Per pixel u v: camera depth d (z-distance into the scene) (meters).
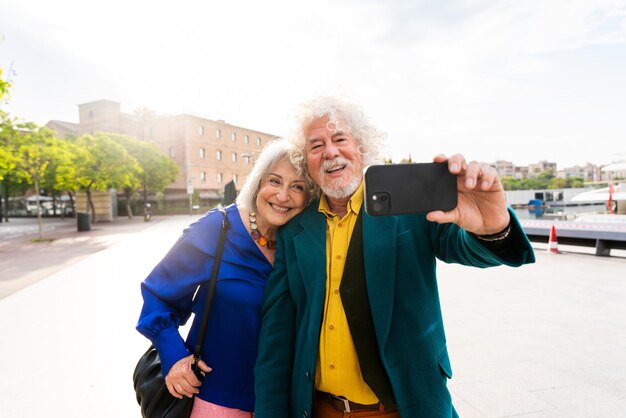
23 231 21.70
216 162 53.12
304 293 1.41
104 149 26.08
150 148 35.88
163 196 43.88
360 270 1.29
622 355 3.55
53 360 3.68
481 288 6.20
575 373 3.21
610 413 2.64
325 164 1.35
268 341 1.45
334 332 1.32
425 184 1.04
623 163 17.77
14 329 4.54
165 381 1.53
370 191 1.03
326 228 1.41
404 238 1.29
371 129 1.44
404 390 1.23
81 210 30.28
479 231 1.08
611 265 7.95
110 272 8.10
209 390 1.55
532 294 5.78
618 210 18.75
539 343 3.86
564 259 8.72
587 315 4.74
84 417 2.76
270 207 1.52
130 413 2.80
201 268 1.59
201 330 1.56
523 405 2.75
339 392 1.34
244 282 1.56
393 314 1.26
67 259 10.23
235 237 1.60
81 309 5.34
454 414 1.42
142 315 1.59
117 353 3.83
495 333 4.16
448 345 3.86
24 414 2.80
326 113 1.38
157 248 12.07
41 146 14.81
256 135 61.00
